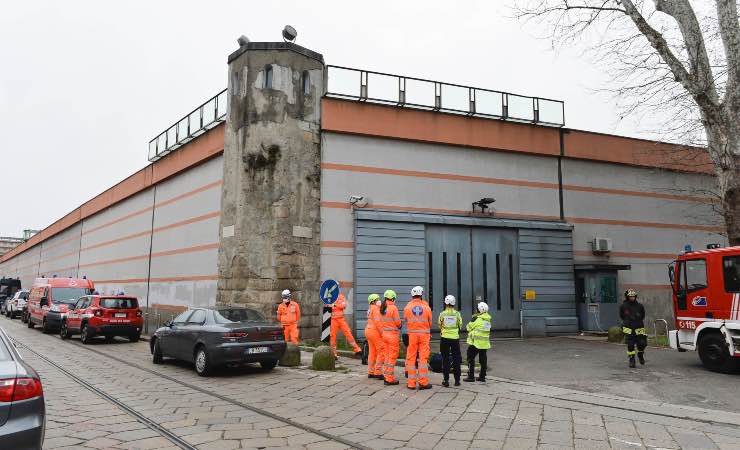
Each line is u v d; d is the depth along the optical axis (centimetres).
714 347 1098
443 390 915
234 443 590
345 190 1777
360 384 980
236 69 1814
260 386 968
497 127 2009
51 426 664
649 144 2275
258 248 1652
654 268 2245
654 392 899
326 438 613
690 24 1388
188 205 2208
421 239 1817
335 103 1798
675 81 1429
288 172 1694
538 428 661
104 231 3344
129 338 1928
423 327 939
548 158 2106
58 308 2291
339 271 1728
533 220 2036
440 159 1919
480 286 1886
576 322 1975
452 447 580
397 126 1855
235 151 1753
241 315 1192
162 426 664
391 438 614
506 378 1046
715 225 2389
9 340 506
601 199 2181
